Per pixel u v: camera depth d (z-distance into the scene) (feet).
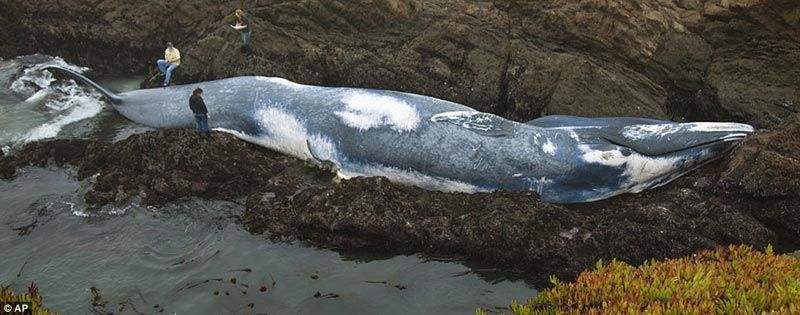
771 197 35.63
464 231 34.73
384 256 35.04
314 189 37.73
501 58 49.83
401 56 50.90
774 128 38.88
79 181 40.32
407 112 40.45
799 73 44.50
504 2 51.11
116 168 40.47
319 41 52.19
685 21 48.62
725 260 31.71
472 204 36.88
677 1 51.31
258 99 44.09
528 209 35.47
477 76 49.70
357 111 41.27
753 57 46.09
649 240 33.42
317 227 35.63
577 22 48.21
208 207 38.24
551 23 49.01
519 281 33.37
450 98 50.01
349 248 35.27
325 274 33.47
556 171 37.78
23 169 41.42
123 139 44.04
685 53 47.96
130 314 30.78
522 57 49.37
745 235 34.01
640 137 38.22
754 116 44.68
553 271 33.32
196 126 45.32
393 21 51.65
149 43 56.18
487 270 34.06
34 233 36.14
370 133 40.50
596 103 46.96
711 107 47.09
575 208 38.27
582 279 30.09
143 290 32.30
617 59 48.65
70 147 42.68
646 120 41.32
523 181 38.11
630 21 47.60
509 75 49.39
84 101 50.55
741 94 45.50
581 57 48.37
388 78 50.80
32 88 51.62
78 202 38.45
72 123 47.39
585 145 38.04
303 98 43.09
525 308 28.96
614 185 38.22
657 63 48.47
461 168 38.73
